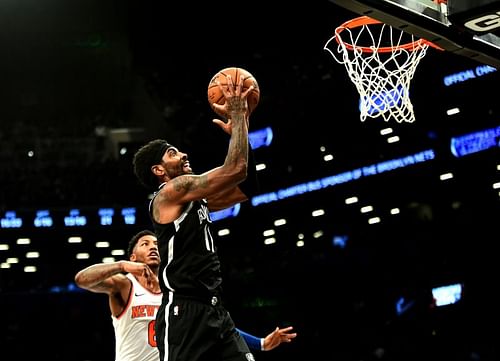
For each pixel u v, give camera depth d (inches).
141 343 179.3
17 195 530.6
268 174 517.7
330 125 511.5
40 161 604.4
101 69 678.5
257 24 619.5
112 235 513.0
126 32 677.9
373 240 488.1
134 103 657.0
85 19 689.0
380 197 484.7
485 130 449.7
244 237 512.7
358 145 496.1
